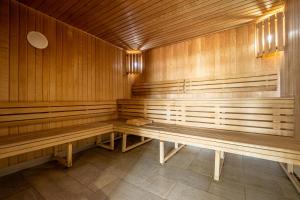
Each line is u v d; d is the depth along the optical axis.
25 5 2.57
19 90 2.52
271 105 2.34
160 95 4.41
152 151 3.20
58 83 3.05
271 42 2.80
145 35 3.75
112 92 4.28
